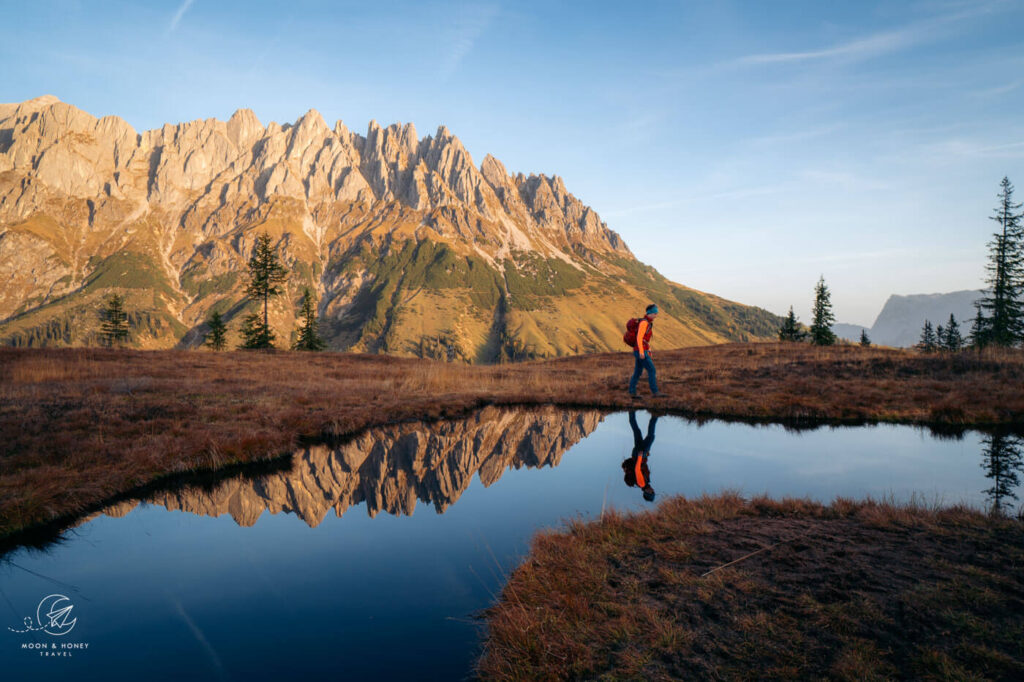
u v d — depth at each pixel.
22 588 5.18
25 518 6.81
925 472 8.50
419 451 11.17
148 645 4.02
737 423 13.82
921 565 4.62
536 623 4.04
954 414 13.27
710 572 4.68
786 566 4.71
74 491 7.81
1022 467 8.82
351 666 3.72
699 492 7.55
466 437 12.52
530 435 12.62
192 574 5.41
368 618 4.45
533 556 5.50
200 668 3.63
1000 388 15.49
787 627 3.72
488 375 25.00
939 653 3.28
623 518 6.34
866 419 13.89
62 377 20.11
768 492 7.46
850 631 3.62
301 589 5.04
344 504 7.77
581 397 18.17
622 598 4.35
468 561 5.60
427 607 4.64
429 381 21.88
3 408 13.00
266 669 3.60
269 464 10.26
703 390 18.61
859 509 6.30
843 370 20.97
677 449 10.65
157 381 19.38
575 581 4.67
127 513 7.52
